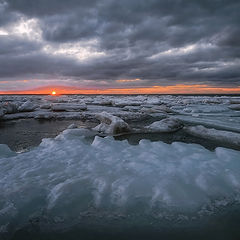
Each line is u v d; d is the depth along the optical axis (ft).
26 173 10.11
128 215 7.25
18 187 8.54
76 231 6.66
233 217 7.16
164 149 14.84
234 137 21.44
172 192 8.07
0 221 6.75
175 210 7.38
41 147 16.69
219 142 21.58
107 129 26.66
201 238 6.35
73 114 50.37
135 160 12.07
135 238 6.40
